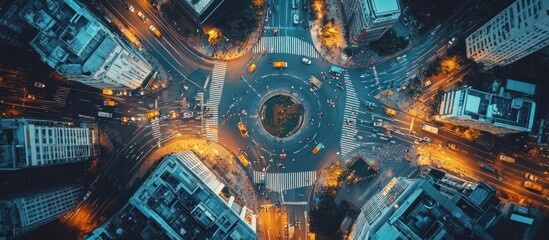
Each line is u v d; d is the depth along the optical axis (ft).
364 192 643.45
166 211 538.06
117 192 642.22
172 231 530.68
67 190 617.21
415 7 642.22
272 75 653.30
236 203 611.47
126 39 644.69
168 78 651.25
